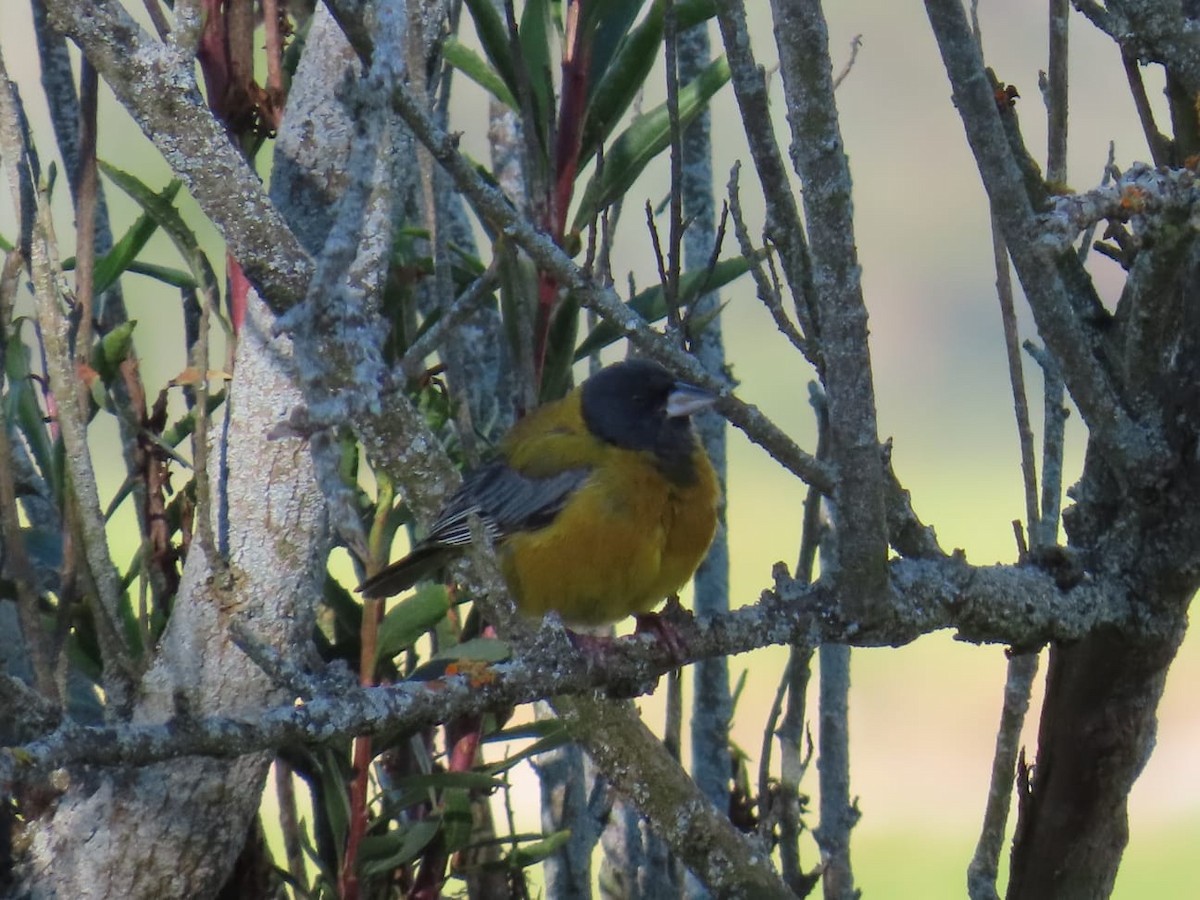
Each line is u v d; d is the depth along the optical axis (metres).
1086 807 7.32
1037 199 6.86
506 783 8.12
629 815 9.66
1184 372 6.84
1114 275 26.75
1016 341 7.34
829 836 8.36
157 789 6.90
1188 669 24.31
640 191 19.72
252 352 7.23
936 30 5.96
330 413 4.12
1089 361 6.59
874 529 6.25
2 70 7.13
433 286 9.70
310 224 7.43
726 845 6.96
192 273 7.91
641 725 6.80
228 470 7.20
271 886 7.93
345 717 5.36
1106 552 7.17
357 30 5.68
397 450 6.09
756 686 20.89
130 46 5.65
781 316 6.87
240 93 7.87
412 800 7.89
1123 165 24.64
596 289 6.42
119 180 7.64
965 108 6.01
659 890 9.36
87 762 4.71
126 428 7.82
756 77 6.75
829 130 5.49
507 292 8.31
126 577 7.77
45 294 6.95
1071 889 7.44
